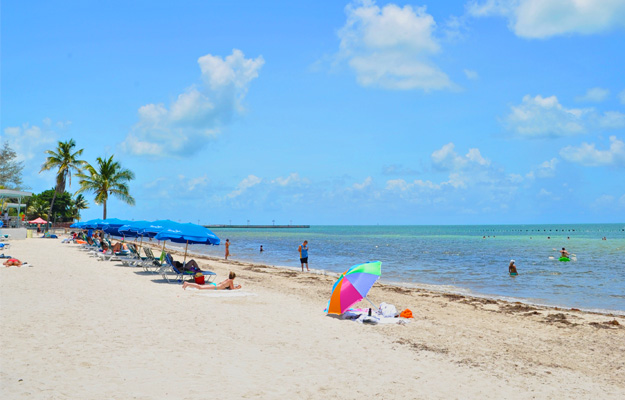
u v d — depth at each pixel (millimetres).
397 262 33094
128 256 23953
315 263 32781
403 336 9414
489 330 10438
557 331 10500
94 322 9391
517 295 17422
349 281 11055
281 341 8523
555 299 16516
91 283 15305
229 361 7086
